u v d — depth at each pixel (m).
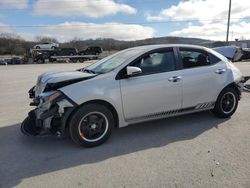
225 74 5.90
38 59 41.59
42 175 3.77
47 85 4.78
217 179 3.52
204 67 5.68
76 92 4.50
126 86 4.83
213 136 5.04
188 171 3.75
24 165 4.08
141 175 3.69
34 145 4.83
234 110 6.14
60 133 4.52
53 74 5.24
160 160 4.12
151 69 5.12
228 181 3.46
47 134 4.52
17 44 66.81
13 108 7.73
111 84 4.73
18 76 17.56
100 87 4.65
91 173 3.79
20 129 5.33
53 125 4.54
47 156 4.38
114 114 4.88
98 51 46.50
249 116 6.20
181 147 4.58
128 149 4.58
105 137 4.78
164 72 5.21
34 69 24.69
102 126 4.77
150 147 4.63
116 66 4.96
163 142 4.83
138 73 4.77
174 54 5.39
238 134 5.11
